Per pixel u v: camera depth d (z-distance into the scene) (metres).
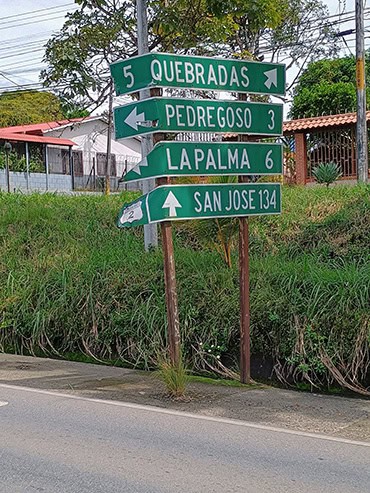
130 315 10.55
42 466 5.63
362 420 7.41
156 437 6.54
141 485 5.22
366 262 10.78
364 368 8.68
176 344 8.41
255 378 9.38
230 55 16.06
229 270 10.94
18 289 12.07
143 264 11.80
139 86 8.18
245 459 5.91
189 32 13.03
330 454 6.11
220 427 6.96
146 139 11.85
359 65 19.02
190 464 5.73
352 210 13.26
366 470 5.66
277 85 9.06
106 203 16.97
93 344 10.77
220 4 11.18
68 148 34.62
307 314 9.23
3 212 16.22
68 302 11.32
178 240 13.27
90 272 11.76
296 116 33.72
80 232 14.66
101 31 13.59
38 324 11.25
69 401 8.00
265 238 12.88
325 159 23.28
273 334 9.31
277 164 9.16
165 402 8.03
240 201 8.80
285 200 14.48
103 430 6.75
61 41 13.45
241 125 8.73
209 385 8.95
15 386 8.81
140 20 11.97
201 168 8.43
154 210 8.29
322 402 8.23
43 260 13.05
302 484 5.31
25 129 34.72
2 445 6.20
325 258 11.58
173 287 8.43
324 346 8.93
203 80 8.39
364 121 18.98
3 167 31.20
